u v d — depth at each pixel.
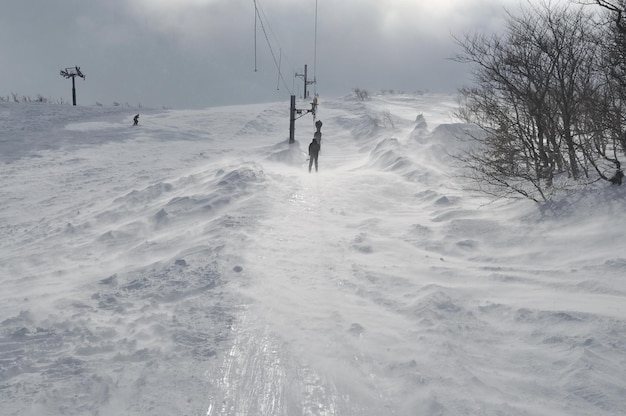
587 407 2.73
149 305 4.54
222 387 3.02
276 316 4.10
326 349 3.51
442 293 4.45
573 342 3.44
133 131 30.12
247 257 5.70
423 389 2.94
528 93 7.86
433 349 3.46
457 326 3.83
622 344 3.37
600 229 5.87
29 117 35.78
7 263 7.39
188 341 3.65
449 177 10.69
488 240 6.52
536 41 7.86
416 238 6.77
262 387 3.02
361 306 4.37
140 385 3.03
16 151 23.34
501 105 8.85
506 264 5.61
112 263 6.59
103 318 4.30
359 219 7.96
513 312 4.05
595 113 7.10
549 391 2.90
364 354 3.43
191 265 5.59
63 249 7.88
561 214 6.59
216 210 8.62
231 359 3.36
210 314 4.14
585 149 7.54
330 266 5.46
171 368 3.24
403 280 5.01
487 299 4.45
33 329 4.09
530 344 3.53
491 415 2.67
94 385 3.04
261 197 9.10
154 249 6.83
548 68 7.69
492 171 9.27
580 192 6.94
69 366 3.32
